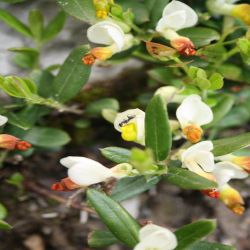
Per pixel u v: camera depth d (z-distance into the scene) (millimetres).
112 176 204
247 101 263
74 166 200
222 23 244
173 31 222
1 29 258
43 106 241
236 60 245
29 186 263
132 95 271
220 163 212
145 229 193
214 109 241
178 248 202
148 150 183
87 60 220
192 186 201
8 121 231
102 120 272
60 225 263
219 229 264
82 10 224
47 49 260
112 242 216
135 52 250
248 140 211
